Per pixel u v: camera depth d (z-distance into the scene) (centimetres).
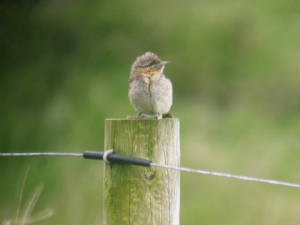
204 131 1517
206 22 1788
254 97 1675
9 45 1902
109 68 1797
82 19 1920
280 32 1730
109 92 1664
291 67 1683
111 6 1919
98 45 1867
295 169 1348
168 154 609
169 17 1839
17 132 1631
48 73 1820
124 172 608
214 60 1741
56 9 1956
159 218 607
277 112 1648
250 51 1730
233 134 1516
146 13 1869
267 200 1273
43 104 1725
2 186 1423
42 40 1909
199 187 1290
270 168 1341
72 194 1224
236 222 1235
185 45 1781
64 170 1289
